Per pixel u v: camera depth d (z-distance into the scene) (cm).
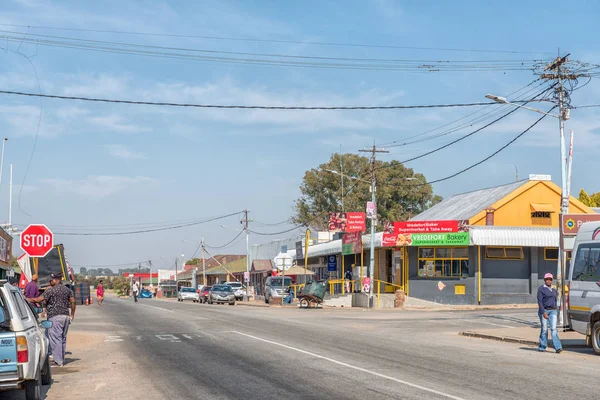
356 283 4991
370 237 4641
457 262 4253
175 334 2316
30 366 1004
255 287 7950
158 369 1436
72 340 2147
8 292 1033
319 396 1080
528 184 4322
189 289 7300
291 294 5422
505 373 1343
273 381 1241
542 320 1819
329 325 2770
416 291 4278
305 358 1587
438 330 2584
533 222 4319
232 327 2612
